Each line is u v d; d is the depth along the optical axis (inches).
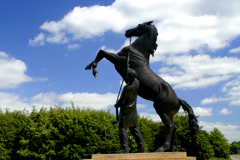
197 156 1203.9
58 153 1118.4
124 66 290.2
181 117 1247.5
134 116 256.1
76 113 1284.4
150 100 286.8
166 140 260.5
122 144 244.8
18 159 1149.7
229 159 1440.7
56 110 1331.2
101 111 1364.4
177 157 229.9
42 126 1122.0
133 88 252.4
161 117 269.4
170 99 265.7
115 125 1317.7
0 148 1085.8
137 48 292.5
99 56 307.3
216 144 1560.0
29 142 1099.3
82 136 1152.2
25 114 1317.7
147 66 285.0
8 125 1171.3
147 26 298.4
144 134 1266.0
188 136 1198.3
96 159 223.8
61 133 1168.2
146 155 227.3
